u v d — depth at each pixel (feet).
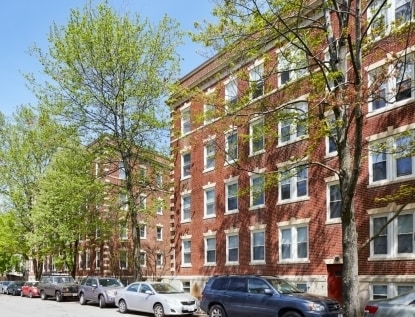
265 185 56.03
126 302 72.59
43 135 104.83
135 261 93.81
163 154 100.27
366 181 63.98
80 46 88.53
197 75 100.17
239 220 87.66
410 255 57.36
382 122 62.59
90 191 96.37
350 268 45.03
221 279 57.47
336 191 69.62
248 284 54.03
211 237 94.99
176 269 104.12
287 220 77.00
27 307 87.04
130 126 93.50
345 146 47.01
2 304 95.61
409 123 59.57
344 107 46.37
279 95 68.03
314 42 52.06
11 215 142.51
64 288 104.27
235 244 88.43
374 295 60.95
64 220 116.78
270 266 79.25
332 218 69.51
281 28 54.39
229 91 72.95
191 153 103.45
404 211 58.54
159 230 163.22
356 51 45.09
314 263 71.10
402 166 60.29
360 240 63.52
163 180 113.80
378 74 48.85
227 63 57.26
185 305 66.03
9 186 139.44
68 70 89.81
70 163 96.02
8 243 146.10
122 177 129.08
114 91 91.45
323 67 50.75
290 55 58.39
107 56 89.30
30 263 198.70
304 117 61.82
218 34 51.08
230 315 54.29
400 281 57.57
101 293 85.05
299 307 47.62
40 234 122.52
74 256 138.21
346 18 49.34
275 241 79.05
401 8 61.11
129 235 146.20
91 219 104.32
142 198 102.63
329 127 46.42
